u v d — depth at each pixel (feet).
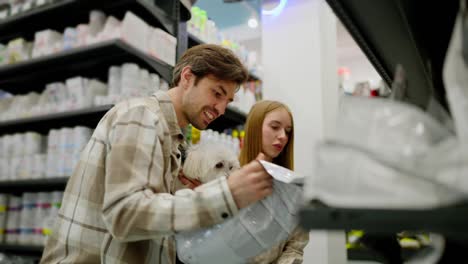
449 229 1.32
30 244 9.61
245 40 21.98
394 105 1.59
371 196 1.43
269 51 11.24
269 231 3.09
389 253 2.73
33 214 9.89
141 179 3.18
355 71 20.42
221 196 2.89
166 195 3.14
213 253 3.20
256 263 4.93
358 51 20.08
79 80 9.18
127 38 8.45
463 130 1.42
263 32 11.42
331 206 1.48
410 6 2.35
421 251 2.19
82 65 9.86
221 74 4.13
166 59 9.27
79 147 9.12
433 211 1.33
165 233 2.98
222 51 4.25
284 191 2.98
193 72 4.16
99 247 3.53
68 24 10.45
